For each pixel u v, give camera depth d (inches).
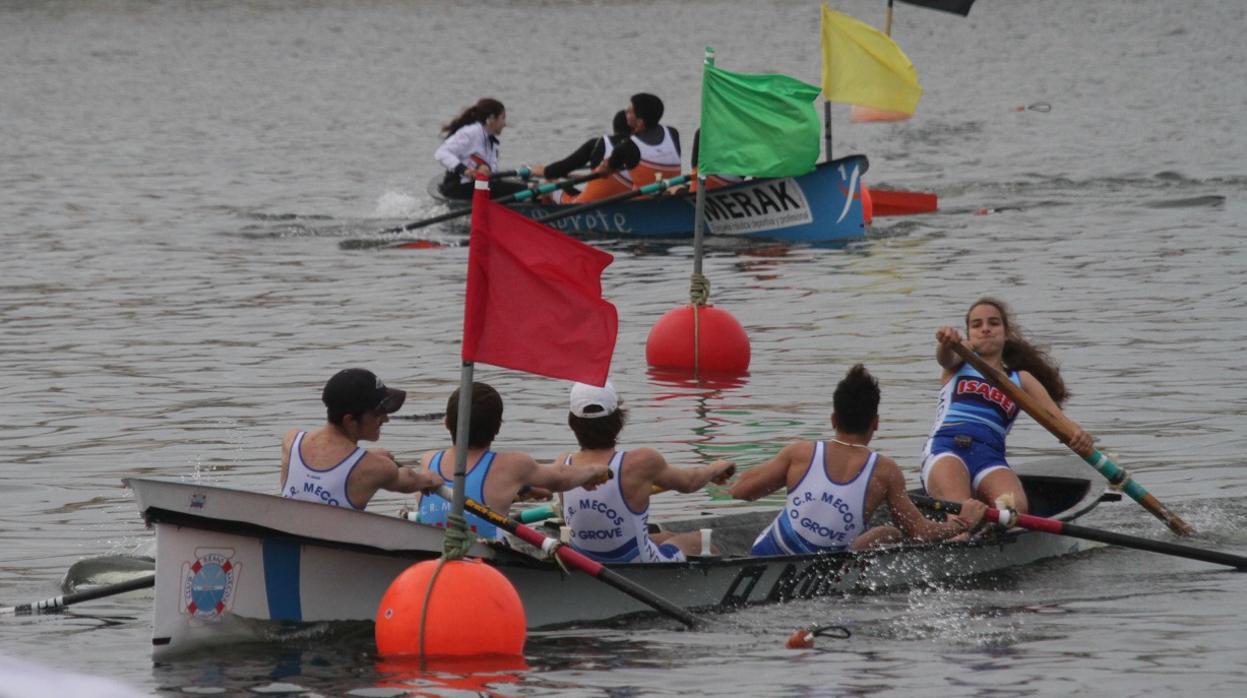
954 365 1465.3
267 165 4972.9
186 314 2576.3
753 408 1893.5
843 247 3139.8
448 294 2736.2
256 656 1071.6
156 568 1059.3
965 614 1181.1
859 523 1264.8
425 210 3836.1
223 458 1684.3
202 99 7091.5
